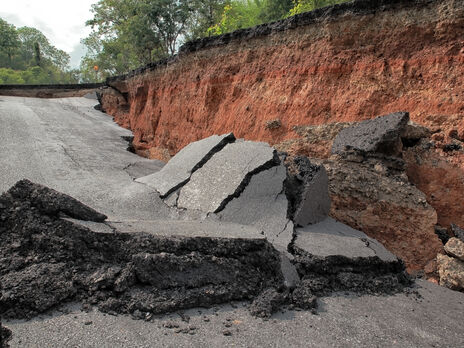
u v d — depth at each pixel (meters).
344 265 3.83
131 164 9.35
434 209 5.53
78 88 28.59
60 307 2.73
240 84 10.38
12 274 2.79
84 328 2.48
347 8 7.93
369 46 7.63
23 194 3.40
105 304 2.77
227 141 6.15
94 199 5.53
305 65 8.60
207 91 11.45
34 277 2.78
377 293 3.66
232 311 2.96
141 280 2.97
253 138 9.12
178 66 14.00
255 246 3.50
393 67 7.26
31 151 9.23
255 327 2.73
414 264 5.19
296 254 3.89
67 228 3.23
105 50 33.78
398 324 3.02
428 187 5.88
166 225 3.86
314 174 5.14
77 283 2.93
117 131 15.68
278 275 3.41
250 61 10.28
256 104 9.48
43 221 3.27
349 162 6.15
